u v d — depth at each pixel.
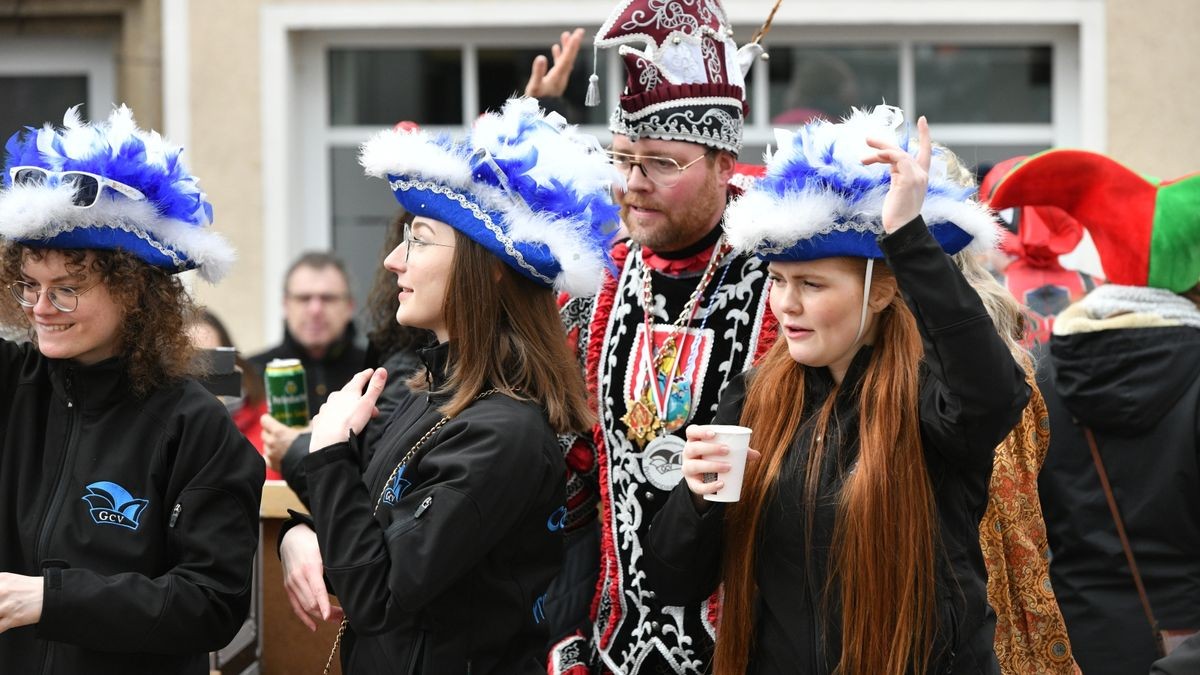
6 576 3.42
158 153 3.68
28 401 3.75
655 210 4.34
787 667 3.57
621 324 4.50
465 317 3.63
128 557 3.58
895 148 3.32
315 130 8.59
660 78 4.30
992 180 5.56
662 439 4.32
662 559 3.71
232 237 8.46
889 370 3.54
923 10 8.11
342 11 8.35
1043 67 8.29
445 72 8.51
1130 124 8.07
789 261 3.56
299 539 4.03
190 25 8.41
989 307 4.19
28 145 3.63
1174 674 3.50
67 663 3.60
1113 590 4.82
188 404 3.70
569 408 3.75
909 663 3.46
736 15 8.15
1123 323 4.71
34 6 8.53
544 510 3.65
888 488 3.45
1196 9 7.97
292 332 6.88
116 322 3.65
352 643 3.78
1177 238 4.71
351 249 8.64
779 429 3.66
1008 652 4.12
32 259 3.57
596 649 4.45
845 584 3.46
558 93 5.88
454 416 3.59
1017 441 4.21
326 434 3.58
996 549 4.12
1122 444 4.80
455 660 3.55
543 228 3.62
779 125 8.35
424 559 3.38
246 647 4.67
